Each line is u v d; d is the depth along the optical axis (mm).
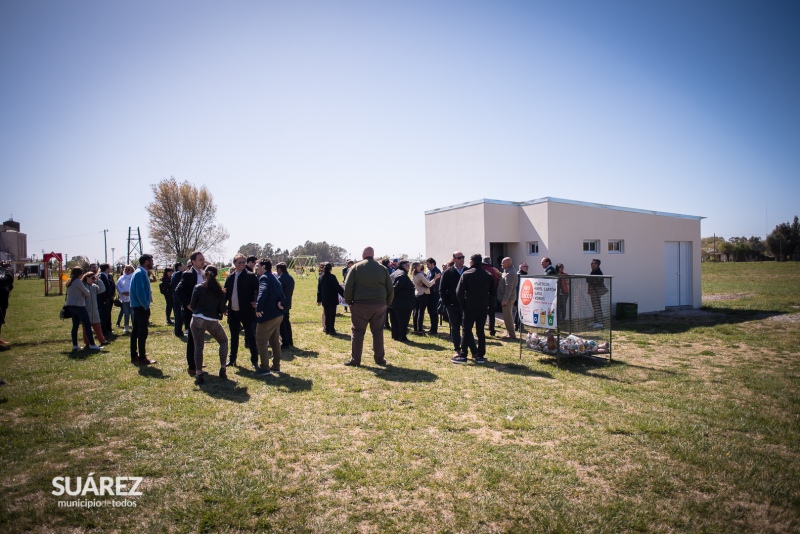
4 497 3527
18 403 5715
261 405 5613
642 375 7066
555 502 3439
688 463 4082
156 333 11281
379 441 4535
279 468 3988
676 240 15781
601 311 8305
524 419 5113
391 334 11109
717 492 3600
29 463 4102
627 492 3600
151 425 4984
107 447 4438
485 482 3727
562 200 13820
